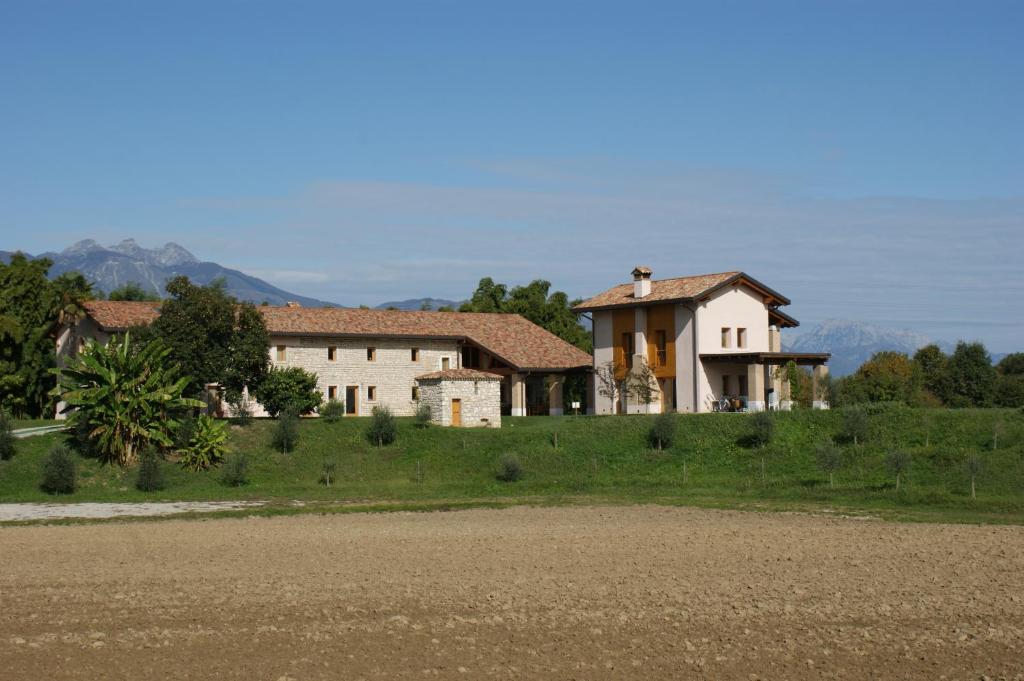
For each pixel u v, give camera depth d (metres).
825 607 24.48
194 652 20.86
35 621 23.25
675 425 54.34
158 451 53.50
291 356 69.44
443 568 29.28
